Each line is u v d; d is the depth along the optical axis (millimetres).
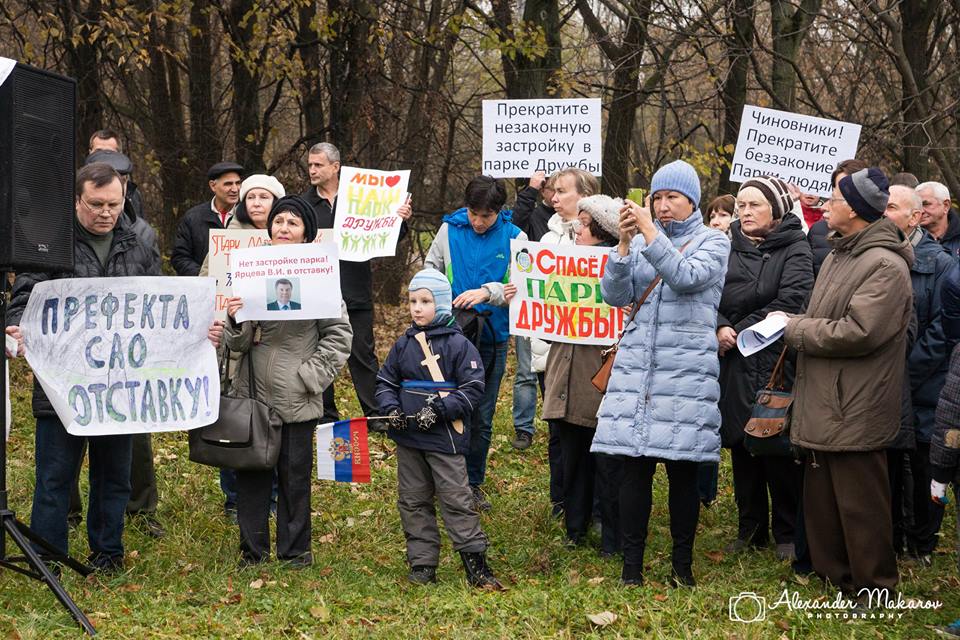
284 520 6078
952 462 5309
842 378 5438
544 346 7496
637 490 5773
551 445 7320
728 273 6535
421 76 15758
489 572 5957
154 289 5734
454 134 15953
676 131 18906
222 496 7719
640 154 20688
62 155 5414
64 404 5574
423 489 6016
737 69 14461
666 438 5602
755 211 6469
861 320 5262
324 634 5098
